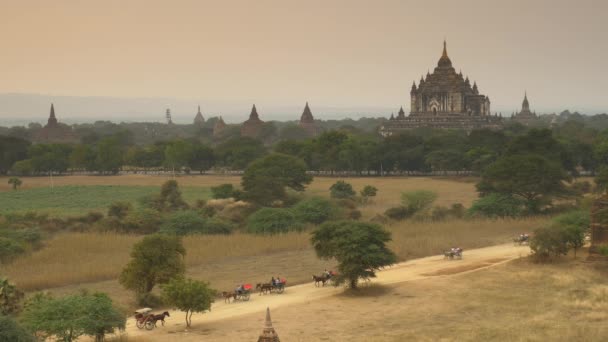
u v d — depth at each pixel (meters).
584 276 85.50
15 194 190.38
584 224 104.00
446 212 138.38
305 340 64.31
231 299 80.44
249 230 124.62
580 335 63.50
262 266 98.00
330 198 155.25
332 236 84.94
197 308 69.50
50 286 87.19
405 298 78.38
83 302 63.69
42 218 134.38
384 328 68.06
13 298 68.00
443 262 96.44
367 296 79.56
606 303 74.75
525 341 61.97
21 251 102.50
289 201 152.50
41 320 61.31
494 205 134.12
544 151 182.00
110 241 113.06
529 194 139.75
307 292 83.06
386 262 82.62
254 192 151.88
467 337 63.59
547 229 94.25
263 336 52.09
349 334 66.19
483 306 75.12
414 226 124.38
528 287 81.94
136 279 80.12
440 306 75.25
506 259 96.56
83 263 97.69
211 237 117.19
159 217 130.50
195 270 95.88
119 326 64.19
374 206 155.75
